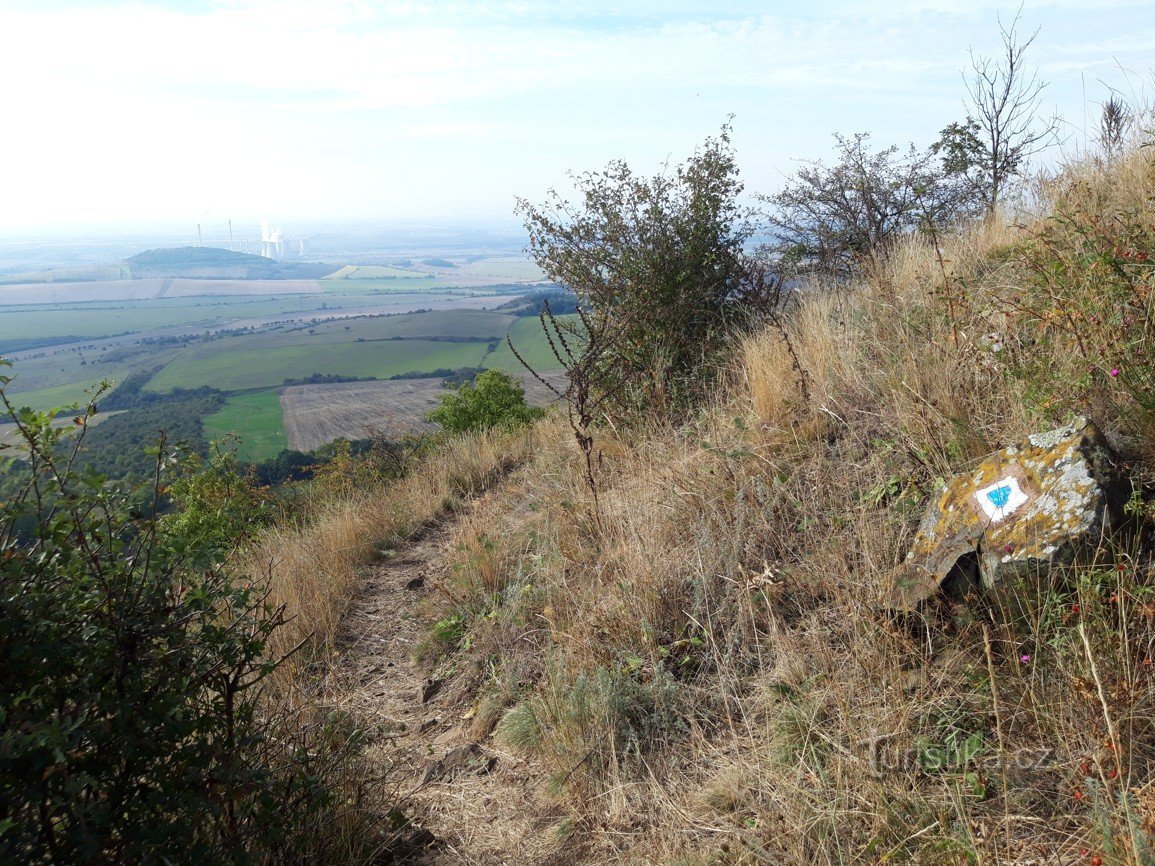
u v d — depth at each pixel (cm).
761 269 705
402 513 718
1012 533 263
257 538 587
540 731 341
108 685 209
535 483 666
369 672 457
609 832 274
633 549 406
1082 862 186
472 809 315
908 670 270
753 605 341
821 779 241
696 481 446
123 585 220
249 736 249
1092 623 232
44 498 208
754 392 511
